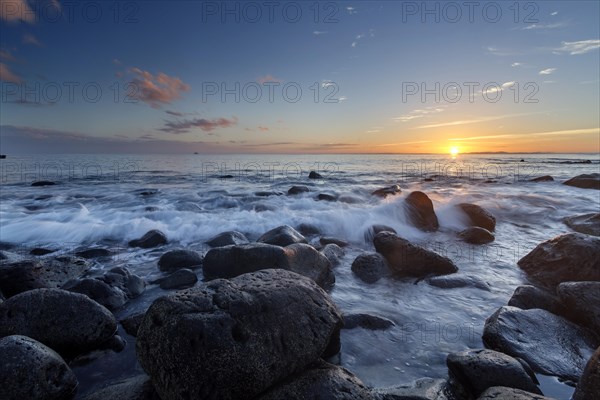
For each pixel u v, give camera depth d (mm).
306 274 6473
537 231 11734
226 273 6793
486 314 5582
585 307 4992
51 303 4539
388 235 8078
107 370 4191
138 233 10805
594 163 56844
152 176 31469
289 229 9211
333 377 3461
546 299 5441
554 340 4477
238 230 11211
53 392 3449
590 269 6648
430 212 12125
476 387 3588
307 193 19406
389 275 7250
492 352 3943
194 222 11961
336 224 11758
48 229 10883
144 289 6559
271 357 3436
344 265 7965
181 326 3398
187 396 3154
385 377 4012
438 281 6797
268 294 3906
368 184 25500
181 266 7750
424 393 3561
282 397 3191
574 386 3805
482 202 15734
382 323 5117
